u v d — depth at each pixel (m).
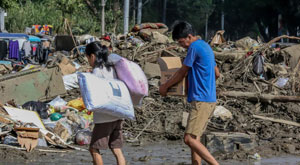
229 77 20.09
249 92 17.83
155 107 17.08
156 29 29.03
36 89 16.67
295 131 15.88
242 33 98.81
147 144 14.12
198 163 9.35
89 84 8.32
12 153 11.66
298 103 17.86
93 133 8.71
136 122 15.98
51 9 47.41
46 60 24.84
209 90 8.89
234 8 87.12
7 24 40.06
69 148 12.79
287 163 11.31
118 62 8.87
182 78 9.05
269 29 83.31
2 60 23.16
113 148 8.92
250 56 20.84
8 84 15.98
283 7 74.19
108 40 27.52
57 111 15.57
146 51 23.39
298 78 20.38
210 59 8.91
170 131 15.46
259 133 15.58
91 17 54.00
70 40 28.47
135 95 9.02
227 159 11.80
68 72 19.83
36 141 12.36
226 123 15.91
